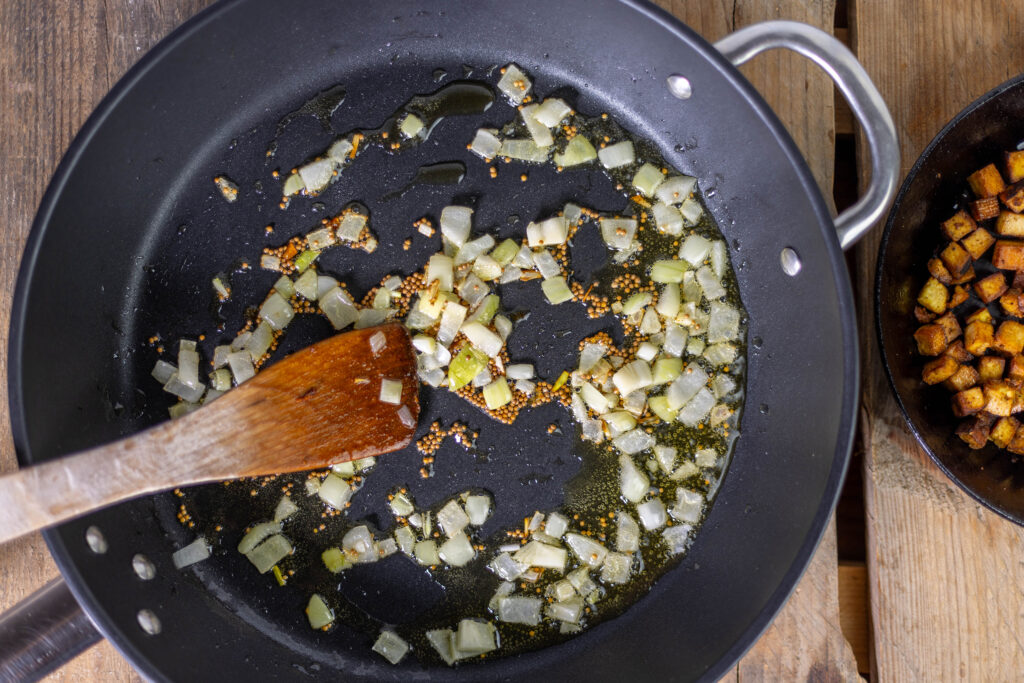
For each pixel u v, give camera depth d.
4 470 0.46
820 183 0.47
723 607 0.46
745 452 0.47
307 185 0.47
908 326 0.47
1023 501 0.46
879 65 0.48
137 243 0.47
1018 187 0.46
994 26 0.48
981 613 0.47
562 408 0.47
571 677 0.46
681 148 0.48
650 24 0.44
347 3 0.45
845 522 0.49
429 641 0.46
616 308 0.47
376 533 0.47
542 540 0.47
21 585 0.46
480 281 0.47
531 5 0.45
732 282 0.48
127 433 0.47
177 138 0.46
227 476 0.43
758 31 0.43
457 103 0.48
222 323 0.47
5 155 0.47
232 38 0.45
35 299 0.43
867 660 0.48
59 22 0.47
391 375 0.45
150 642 0.45
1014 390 0.45
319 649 0.46
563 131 0.48
